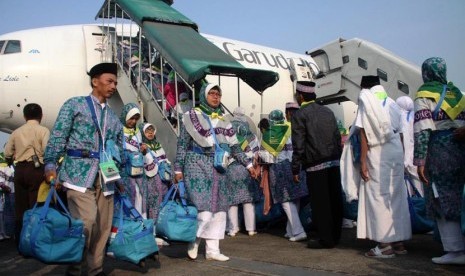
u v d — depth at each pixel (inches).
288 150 240.8
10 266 197.0
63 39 411.5
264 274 148.7
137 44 366.9
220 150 175.8
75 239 127.3
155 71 330.6
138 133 231.3
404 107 253.8
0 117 381.4
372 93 177.0
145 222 157.8
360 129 175.6
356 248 199.3
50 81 388.2
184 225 169.3
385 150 172.4
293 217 233.5
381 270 148.6
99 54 403.9
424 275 140.4
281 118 249.6
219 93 184.4
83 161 137.7
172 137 262.8
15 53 393.7
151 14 299.0
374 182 172.9
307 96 210.4
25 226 127.7
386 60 442.9
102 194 145.9
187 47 261.9
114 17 375.9
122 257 151.3
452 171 155.4
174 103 296.7
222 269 161.0
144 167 243.1
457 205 153.9
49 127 409.4
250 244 226.1
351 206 245.4
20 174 232.5
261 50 532.4
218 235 179.5
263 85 287.4
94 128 141.6
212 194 175.5
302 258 176.9
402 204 173.0
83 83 399.9
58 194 147.0
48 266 190.9
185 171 177.2
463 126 151.9
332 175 203.5
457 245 154.6
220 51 268.8
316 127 203.5
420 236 231.8
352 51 468.8
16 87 378.0
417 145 159.3
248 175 264.1
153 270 166.1
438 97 158.7
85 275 162.4
